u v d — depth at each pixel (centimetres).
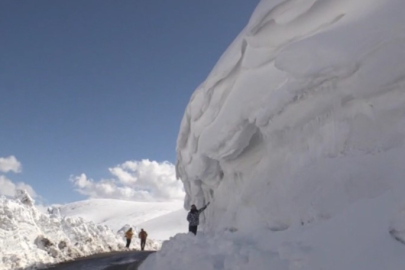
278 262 445
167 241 941
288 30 799
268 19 839
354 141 561
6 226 1282
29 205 1548
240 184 952
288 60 682
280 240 542
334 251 412
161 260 775
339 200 514
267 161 812
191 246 688
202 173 1105
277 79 767
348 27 635
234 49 1038
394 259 353
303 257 424
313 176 587
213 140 959
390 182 458
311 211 553
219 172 1080
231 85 986
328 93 617
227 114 912
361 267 367
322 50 627
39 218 1543
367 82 542
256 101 803
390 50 526
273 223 655
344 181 518
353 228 436
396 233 381
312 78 632
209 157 1033
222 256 569
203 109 1107
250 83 855
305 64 644
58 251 1368
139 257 1277
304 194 585
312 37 686
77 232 1700
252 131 859
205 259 562
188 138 1304
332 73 596
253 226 745
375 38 555
